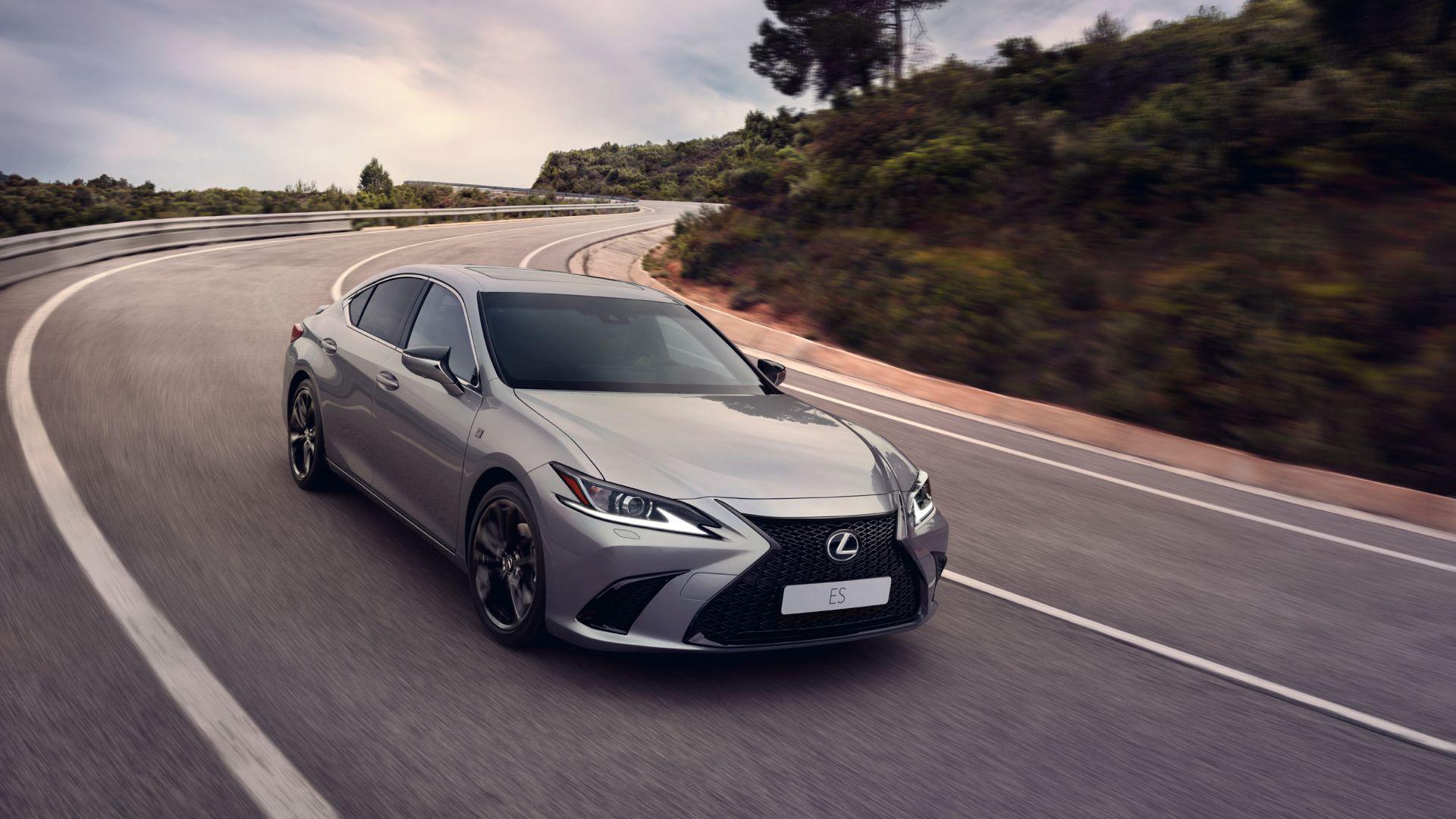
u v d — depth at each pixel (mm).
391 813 2506
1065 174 16516
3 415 6539
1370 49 15039
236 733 2830
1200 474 8953
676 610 3240
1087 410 11125
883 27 27562
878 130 22453
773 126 32125
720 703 3363
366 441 4758
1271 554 6375
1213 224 14109
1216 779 3197
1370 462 9055
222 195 35031
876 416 10000
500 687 3309
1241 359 10555
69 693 2963
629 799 2701
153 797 2465
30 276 14977
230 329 11219
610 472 3355
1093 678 3986
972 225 17641
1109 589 5254
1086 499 7379
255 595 3902
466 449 3904
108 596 3738
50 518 4574
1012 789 2988
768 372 4984
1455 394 9305
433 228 35344
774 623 3355
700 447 3588
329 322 5598
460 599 4098
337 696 3127
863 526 3496
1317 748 3514
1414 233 11914
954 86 22812
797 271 18000
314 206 35469
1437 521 7730
